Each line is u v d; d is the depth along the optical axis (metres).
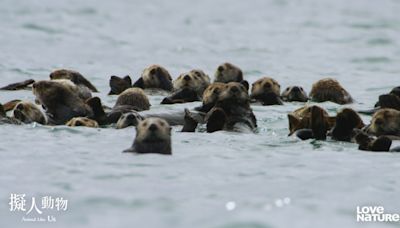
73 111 54.75
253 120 53.78
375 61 97.00
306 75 87.25
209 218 33.53
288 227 32.62
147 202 35.59
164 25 126.69
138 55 98.94
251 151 45.50
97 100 54.47
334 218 34.03
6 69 83.38
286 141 48.28
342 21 132.12
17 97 66.12
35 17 123.00
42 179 39.00
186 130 50.72
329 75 87.25
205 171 40.69
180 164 41.81
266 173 40.66
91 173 39.88
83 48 101.50
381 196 37.25
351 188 38.31
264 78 65.44
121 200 35.81
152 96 67.06
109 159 42.44
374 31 121.00
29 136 48.19
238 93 53.38
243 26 127.62
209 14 141.12
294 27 126.44
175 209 34.69
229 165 42.09
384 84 80.56
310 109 53.09
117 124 52.31
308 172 41.06
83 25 120.12
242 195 36.81
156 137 43.56
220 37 116.12
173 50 103.75
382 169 41.81
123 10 139.25
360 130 48.72
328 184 38.88
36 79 78.81
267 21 133.75
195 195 36.66
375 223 33.81
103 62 92.88
